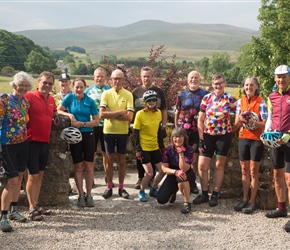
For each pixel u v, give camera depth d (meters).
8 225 5.50
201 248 5.08
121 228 5.70
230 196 7.06
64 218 6.06
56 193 6.57
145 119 6.95
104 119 7.09
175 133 6.43
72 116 6.45
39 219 5.91
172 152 6.56
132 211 6.43
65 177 6.59
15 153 5.56
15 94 5.51
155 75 11.52
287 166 5.68
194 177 6.74
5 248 5.00
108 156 7.00
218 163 6.68
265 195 6.46
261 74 21.25
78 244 5.15
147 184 7.53
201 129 6.73
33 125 5.86
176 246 5.12
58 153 6.54
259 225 5.84
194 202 6.75
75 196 7.19
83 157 6.72
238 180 7.10
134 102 7.59
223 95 6.61
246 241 5.29
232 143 7.03
